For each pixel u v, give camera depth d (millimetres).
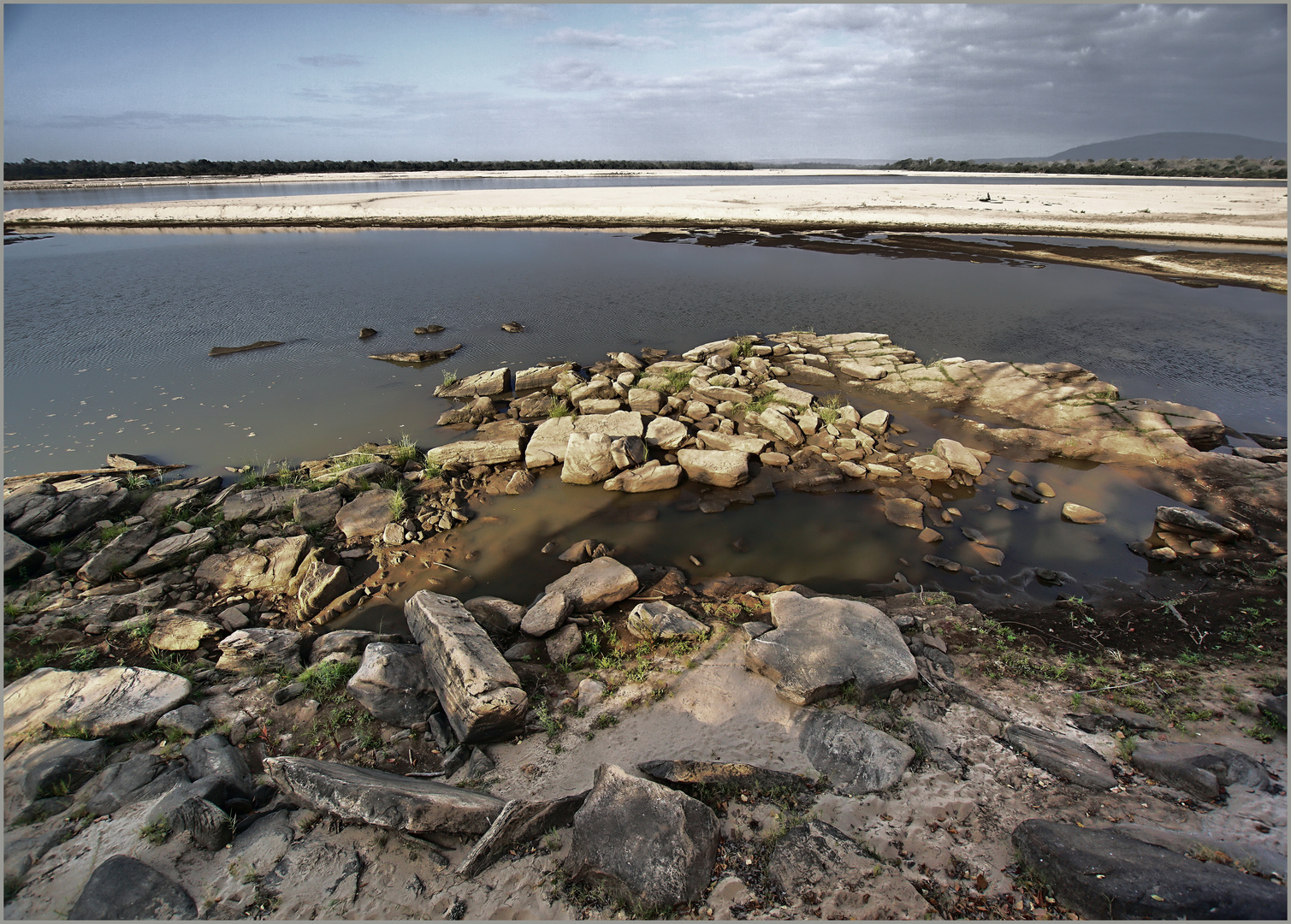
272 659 6473
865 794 4547
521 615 7207
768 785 4641
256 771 5188
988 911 3635
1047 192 51281
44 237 35750
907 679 5578
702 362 15227
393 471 10516
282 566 8023
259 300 21750
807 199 46031
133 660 6539
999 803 4426
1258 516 8820
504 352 16750
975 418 12328
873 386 13969
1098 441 11055
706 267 26016
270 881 4066
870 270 25094
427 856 4227
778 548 8695
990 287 22266
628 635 6934
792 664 5816
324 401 13711
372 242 33250
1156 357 15312
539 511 9695
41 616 7051
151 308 20688
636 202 45625
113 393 14023
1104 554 8336
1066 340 16672
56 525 8609
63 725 5422
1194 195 45938
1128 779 4551
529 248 30875
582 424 11820
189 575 7988
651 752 5129
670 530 9180
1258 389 13430
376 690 5773
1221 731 5059
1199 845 3781
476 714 5215
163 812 4469
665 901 3783
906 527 9086
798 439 11430
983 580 7875
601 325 18812
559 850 4254
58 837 4438
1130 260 25656
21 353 16312
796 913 3719
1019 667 6066
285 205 46781
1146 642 6496
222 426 12469
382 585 7984
